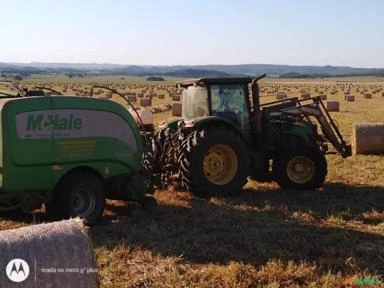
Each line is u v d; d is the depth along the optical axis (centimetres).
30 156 755
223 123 1038
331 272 606
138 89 7800
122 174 855
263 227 784
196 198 991
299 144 1098
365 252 675
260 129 1092
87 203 816
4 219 840
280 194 1048
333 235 744
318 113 1197
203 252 672
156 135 1078
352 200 998
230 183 1009
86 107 806
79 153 800
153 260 641
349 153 1212
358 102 4738
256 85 1084
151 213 873
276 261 635
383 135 1581
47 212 816
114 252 655
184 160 986
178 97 5166
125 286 556
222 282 569
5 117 736
